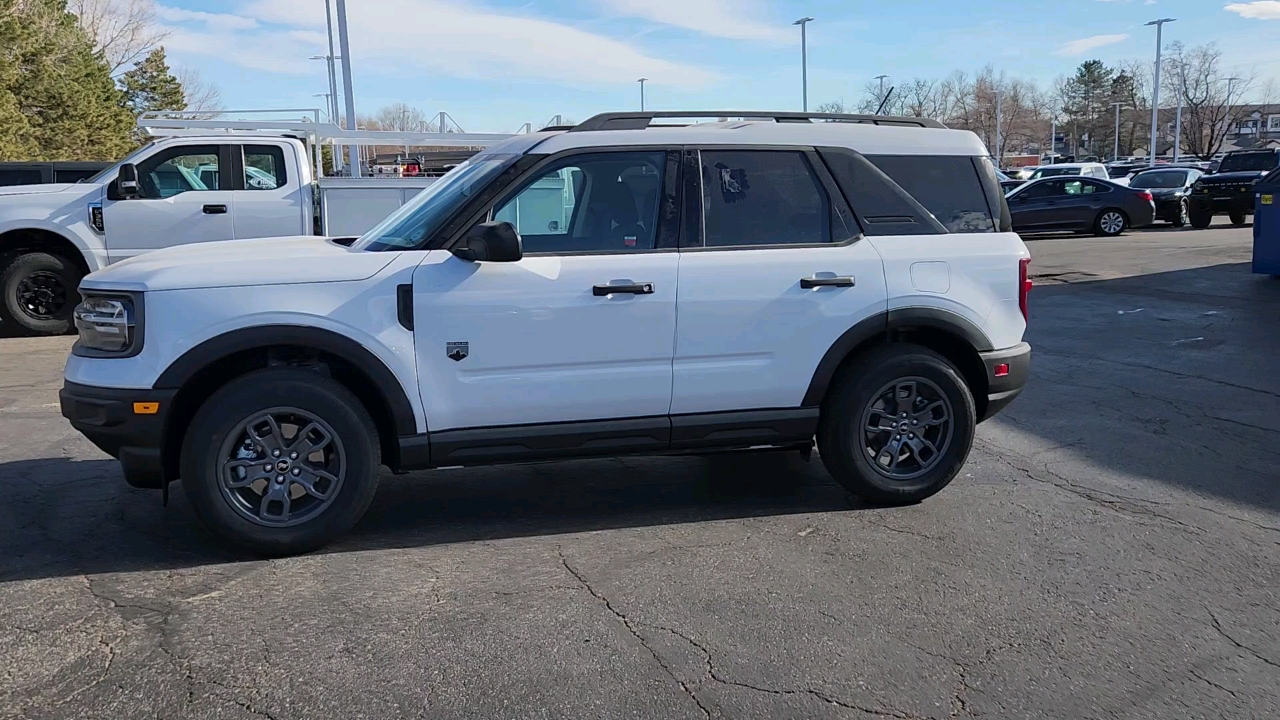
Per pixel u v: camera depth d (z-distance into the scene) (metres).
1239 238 21.36
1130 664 3.62
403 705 3.31
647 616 3.98
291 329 4.40
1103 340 10.36
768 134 5.12
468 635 3.81
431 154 17.98
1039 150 95.06
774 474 5.98
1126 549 4.70
